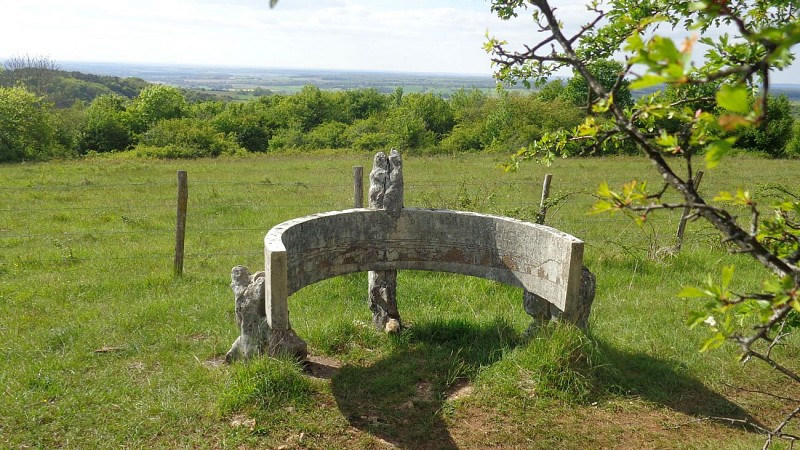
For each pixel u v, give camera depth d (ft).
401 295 25.90
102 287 25.84
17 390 16.34
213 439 14.48
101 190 49.67
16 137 94.99
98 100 138.72
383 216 21.11
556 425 15.53
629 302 24.97
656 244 32.86
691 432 15.53
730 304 6.55
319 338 20.22
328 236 20.03
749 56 9.12
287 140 126.21
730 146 5.24
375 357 19.54
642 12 12.51
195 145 101.55
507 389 16.75
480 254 20.88
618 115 7.38
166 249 32.73
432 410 16.11
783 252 9.42
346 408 15.97
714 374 18.53
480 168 67.97
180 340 20.52
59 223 38.50
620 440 15.05
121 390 16.70
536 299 19.51
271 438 14.47
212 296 25.08
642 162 74.49
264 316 17.93
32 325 21.43
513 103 114.01
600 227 38.73
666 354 19.67
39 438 14.28
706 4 5.48
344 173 63.31
